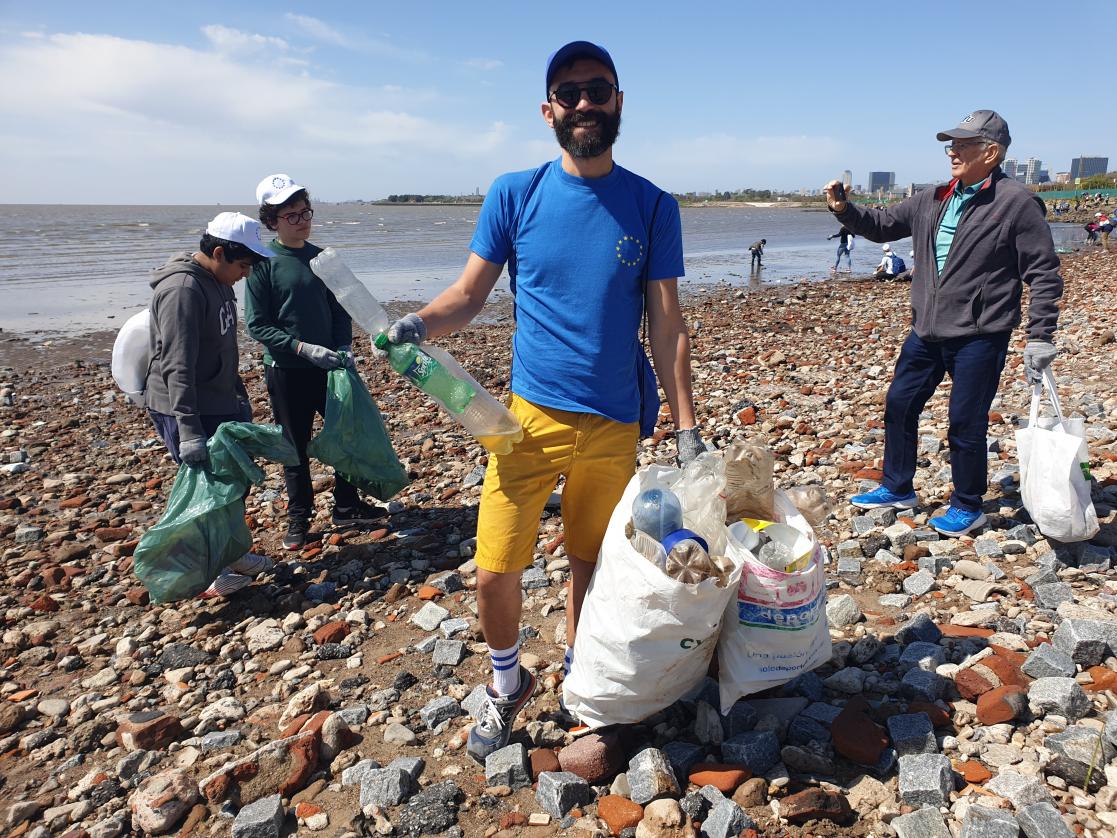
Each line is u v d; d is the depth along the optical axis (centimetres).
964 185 422
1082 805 239
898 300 1850
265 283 487
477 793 279
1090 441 591
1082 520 395
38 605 457
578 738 295
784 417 768
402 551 517
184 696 363
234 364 464
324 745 308
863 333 1355
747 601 267
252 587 479
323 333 499
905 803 249
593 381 270
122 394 1097
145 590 475
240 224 426
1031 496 408
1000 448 594
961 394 432
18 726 348
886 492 496
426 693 351
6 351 1447
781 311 1723
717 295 2158
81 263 3181
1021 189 402
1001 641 335
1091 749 251
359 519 563
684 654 257
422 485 646
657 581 243
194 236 5419
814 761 268
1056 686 285
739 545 268
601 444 278
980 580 396
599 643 265
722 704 277
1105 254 2761
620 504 269
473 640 396
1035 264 404
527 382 278
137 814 275
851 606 372
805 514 305
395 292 2202
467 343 1463
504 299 2144
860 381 927
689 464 270
